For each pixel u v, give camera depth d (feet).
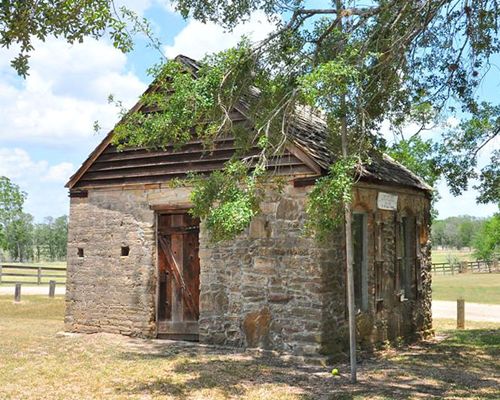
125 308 47.98
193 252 46.03
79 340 46.21
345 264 41.24
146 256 47.37
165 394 30.04
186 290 45.96
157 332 46.80
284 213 40.68
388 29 34.30
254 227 41.96
